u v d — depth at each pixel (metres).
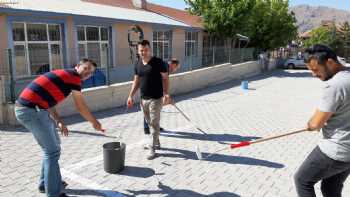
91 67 3.60
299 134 6.72
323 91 2.60
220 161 5.12
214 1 21.20
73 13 11.99
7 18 10.27
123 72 14.48
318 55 2.59
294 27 26.42
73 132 6.57
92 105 8.59
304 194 2.86
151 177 4.47
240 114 8.84
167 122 7.66
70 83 3.46
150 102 5.04
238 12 20.80
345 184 4.29
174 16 24.02
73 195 3.92
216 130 7.03
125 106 9.44
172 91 12.25
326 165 2.67
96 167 4.78
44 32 11.73
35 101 3.34
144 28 16.64
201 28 21.38
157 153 5.40
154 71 4.97
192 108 9.59
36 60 11.51
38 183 4.21
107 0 20.02
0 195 3.86
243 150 5.66
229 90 13.89
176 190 4.10
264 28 25.20
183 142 6.08
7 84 6.95
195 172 4.67
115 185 4.21
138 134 6.55
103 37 14.34
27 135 6.21
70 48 12.67
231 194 4.03
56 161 3.54
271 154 5.49
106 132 6.65
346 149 2.57
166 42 19.08
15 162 4.89
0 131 6.42
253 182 4.38
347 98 2.50
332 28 52.91
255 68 23.56
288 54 36.00
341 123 2.59
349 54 50.88
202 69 14.71
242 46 26.73
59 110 7.67
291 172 4.73
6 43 10.33
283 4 25.97
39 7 11.75
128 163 4.96
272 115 8.79
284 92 13.59
